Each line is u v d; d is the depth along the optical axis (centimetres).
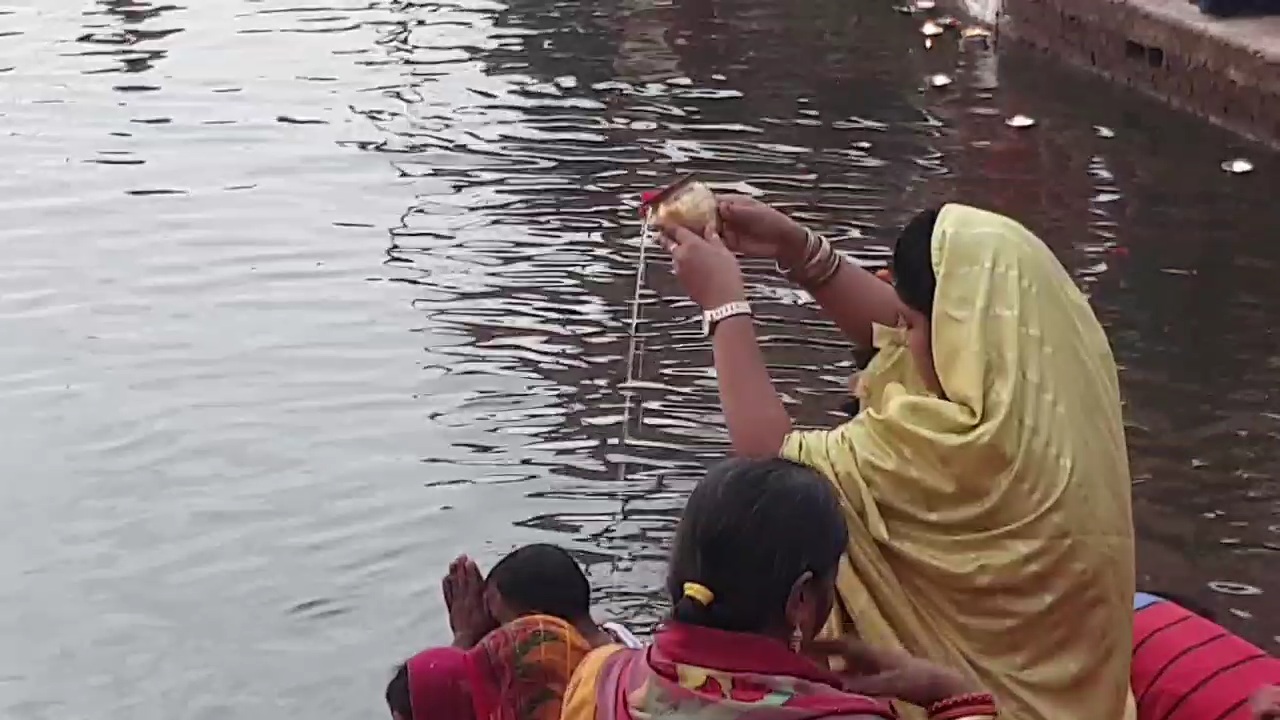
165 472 589
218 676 475
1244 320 702
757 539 210
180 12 1321
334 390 652
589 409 633
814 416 620
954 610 266
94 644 491
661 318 716
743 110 1046
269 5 1354
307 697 465
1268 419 612
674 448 601
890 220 839
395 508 562
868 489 266
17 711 460
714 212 302
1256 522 540
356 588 518
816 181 902
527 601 356
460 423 622
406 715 344
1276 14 1024
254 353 686
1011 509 261
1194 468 577
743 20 1302
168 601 512
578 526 549
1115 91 1083
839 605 269
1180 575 510
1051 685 265
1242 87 968
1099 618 266
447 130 999
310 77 1126
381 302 737
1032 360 265
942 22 1281
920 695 236
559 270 774
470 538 543
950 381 268
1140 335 690
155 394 649
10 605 510
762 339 691
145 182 904
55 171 920
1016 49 1207
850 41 1234
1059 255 782
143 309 732
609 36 1247
